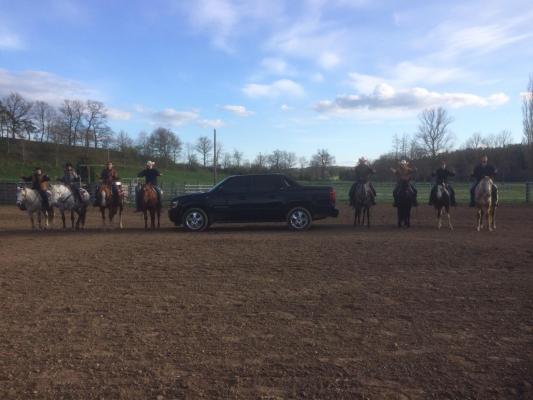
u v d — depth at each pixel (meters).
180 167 99.25
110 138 87.75
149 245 12.65
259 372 4.71
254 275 8.93
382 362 4.95
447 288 7.88
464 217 21.41
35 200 17.27
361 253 11.05
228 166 94.56
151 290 7.89
